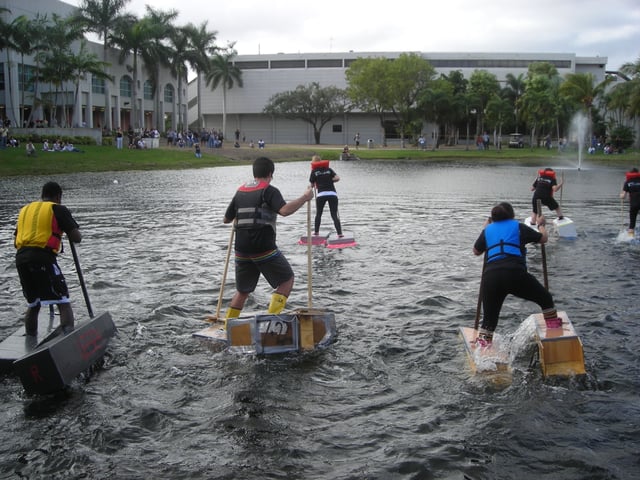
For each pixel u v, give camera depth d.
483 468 3.96
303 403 4.89
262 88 99.81
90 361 5.59
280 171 39.34
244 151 59.38
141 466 3.99
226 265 6.65
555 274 9.35
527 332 6.29
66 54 56.78
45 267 5.61
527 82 79.50
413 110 79.50
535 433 4.39
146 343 6.23
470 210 17.98
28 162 37.47
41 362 4.98
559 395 5.00
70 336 5.34
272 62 100.75
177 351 6.04
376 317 7.11
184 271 9.43
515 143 79.88
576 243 12.24
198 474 3.90
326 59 99.50
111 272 9.34
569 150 73.62
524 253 5.86
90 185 27.48
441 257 10.66
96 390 5.13
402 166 47.75
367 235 13.13
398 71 77.06
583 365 5.38
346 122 100.00
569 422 4.55
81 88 63.62
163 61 65.31
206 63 72.88
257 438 4.34
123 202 19.97
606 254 11.02
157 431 4.45
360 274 9.32
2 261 10.23
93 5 61.00
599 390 5.09
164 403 4.89
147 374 5.47
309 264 6.43
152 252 10.97
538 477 3.86
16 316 7.14
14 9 58.06
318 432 4.43
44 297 5.66
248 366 5.66
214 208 18.20
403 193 23.81
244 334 6.02
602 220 15.98
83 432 4.42
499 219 5.99
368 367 5.62
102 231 13.50
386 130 99.94
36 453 4.15
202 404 4.89
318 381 5.33
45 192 5.87
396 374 5.47
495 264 5.76
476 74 83.62
